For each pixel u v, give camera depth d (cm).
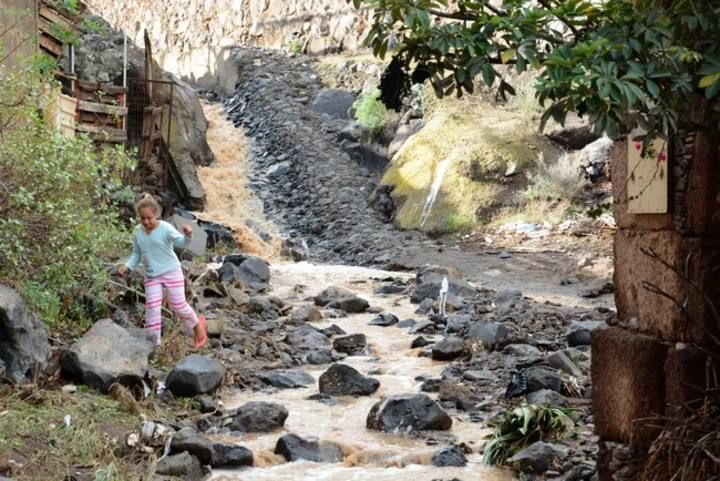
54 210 843
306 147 2409
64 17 1647
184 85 2369
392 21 522
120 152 996
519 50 483
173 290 902
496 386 893
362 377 877
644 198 528
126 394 751
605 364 553
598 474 563
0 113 895
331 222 2103
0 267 822
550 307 1316
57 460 620
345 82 2681
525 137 2069
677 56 455
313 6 2992
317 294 1391
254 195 2264
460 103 2277
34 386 720
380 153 2336
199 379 806
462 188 1988
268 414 757
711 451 474
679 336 511
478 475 659
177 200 2103
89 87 1769
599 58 451
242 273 1421
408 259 1766
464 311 1251
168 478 620
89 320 902
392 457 691
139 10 3738
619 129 466
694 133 496
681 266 507
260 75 2805
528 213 1903
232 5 3234
